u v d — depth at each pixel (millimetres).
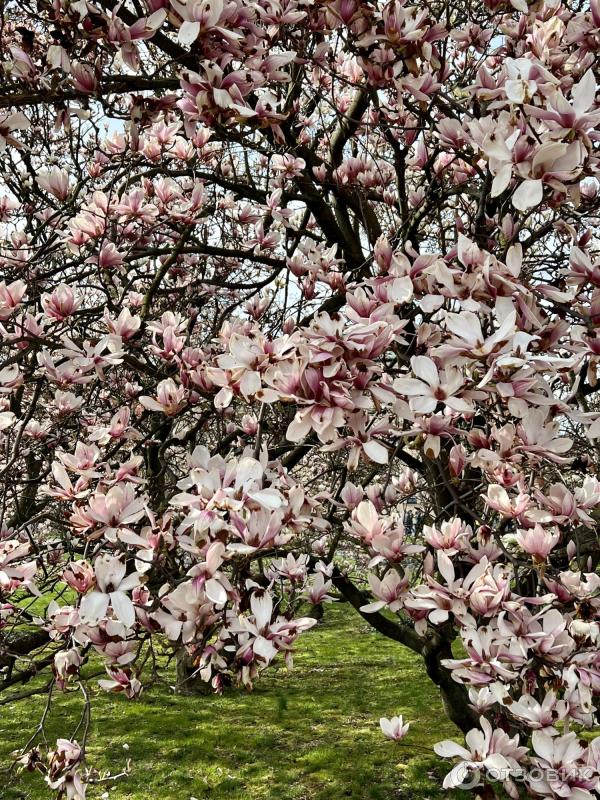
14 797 6289
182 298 4211
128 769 2375
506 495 1940
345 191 3936
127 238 3584
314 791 6676
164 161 3314
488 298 1648
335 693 9648
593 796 1608
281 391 1506
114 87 2080
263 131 3172
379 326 1494
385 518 2018
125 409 2334
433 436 1825
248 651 1600
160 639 1936
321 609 9562
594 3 1846
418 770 6965
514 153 1522
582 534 3322
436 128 2650
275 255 4508
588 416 1660
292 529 1672
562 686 1753
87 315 3154
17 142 2008
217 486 1503
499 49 2725
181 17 1735
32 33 2020
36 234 3318
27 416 2740
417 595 1821
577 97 1455
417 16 2016
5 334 2385
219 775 7059
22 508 3904
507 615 1786
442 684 3842
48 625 2029
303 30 2316
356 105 3816
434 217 4293
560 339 1811
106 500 1678
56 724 8312
